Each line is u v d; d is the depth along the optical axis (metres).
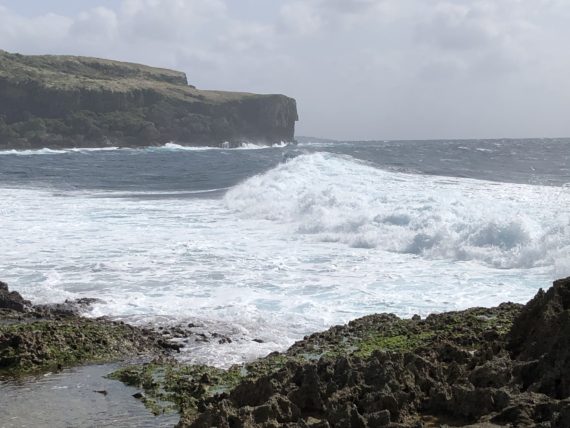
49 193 40.06
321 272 17.88
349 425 6.96
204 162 75.19
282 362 10.63
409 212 23.03
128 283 17.08
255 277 17.42
